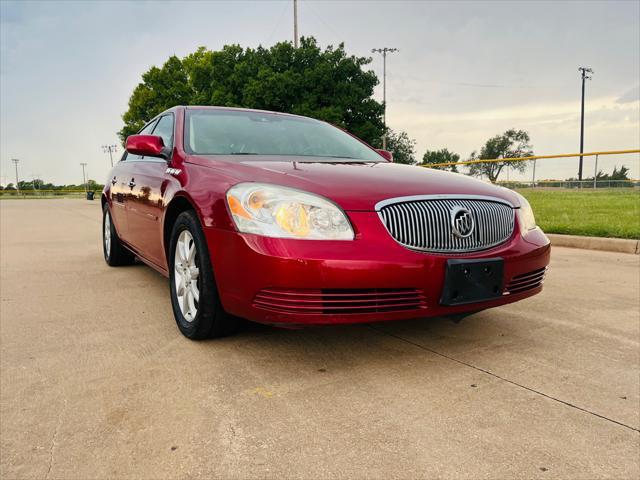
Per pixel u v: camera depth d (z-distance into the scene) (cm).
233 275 226
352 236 214
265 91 2462
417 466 154
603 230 648
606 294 378
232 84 2666
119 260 490
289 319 212
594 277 441
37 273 461
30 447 164
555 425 180
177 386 210
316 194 221
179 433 173
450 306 225
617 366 236
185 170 290
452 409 191
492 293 236
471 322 304
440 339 271
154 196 326
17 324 298
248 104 2536
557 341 270
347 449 163
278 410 189
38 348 256
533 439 170
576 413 189
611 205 1048
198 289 260
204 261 247
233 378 218
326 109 2462
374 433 173
